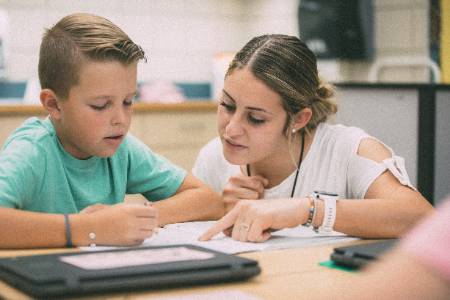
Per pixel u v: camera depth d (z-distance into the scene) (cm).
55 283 83
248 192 165
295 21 439
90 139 143
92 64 137
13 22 388
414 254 50
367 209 136
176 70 447
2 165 140
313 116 167
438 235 49
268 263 108
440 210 52
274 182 171
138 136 375
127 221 120
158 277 89
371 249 106
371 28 395
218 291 89
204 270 93
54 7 400
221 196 169
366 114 212
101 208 132
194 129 397
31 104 343
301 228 143
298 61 154
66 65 139
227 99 150
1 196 132
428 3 371
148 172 170
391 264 51
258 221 127
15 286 88
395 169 151
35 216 120
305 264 107
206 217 161
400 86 202
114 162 163
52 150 150
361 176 155
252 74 147
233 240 128
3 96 385
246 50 152
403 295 49
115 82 138
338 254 106
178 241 126
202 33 455
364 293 51
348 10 390
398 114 204
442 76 368
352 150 162
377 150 160
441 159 199
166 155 388
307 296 87
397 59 388
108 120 141
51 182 149
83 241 120
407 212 138
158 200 172
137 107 371
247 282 95
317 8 400
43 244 119
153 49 438
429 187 198
